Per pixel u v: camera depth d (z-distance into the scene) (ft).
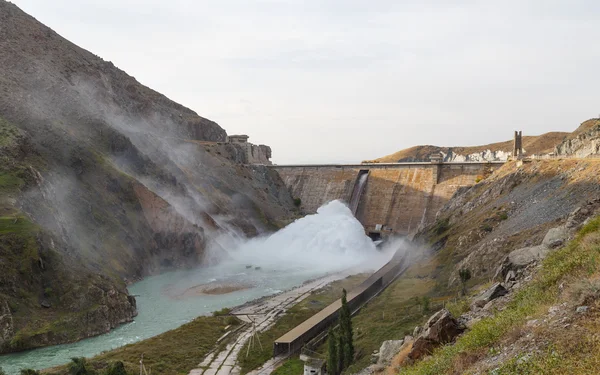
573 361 61.11
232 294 317.63
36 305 238.89
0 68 460.96
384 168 555.69
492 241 223.10
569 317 72.79
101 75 625.82
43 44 568.41
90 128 450.71
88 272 272.92
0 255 244.22
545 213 226.79
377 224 513.86
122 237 360.69
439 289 232.12
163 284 339.98
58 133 397.60
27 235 261.03
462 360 80.12
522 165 327.06
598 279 79.51
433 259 290.35
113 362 174.09
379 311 227.61
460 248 266.98
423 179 516.32
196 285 339.57
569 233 130.52
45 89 467.52
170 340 220.43
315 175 609.83
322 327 225.76
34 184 318.24
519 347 72.59
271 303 285.64
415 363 97.14
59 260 266.16
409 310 207.10
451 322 100.63
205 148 616.80
